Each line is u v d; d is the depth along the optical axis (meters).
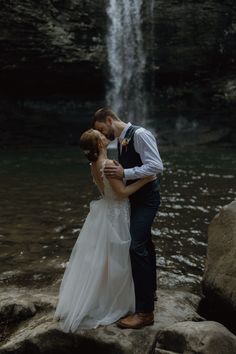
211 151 18.11
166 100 22.78
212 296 3.78
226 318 3.76
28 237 6.25
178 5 21.30
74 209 7.85
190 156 16.36
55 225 6.85
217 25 21.47
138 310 3.32
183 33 21.55
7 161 14.74
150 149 3.25
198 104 22.42
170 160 15.16
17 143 20.33
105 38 20.91
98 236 3.39
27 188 9.78
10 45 19.08
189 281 4.90
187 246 6.05
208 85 22.38
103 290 3.40
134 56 21.73
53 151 18.22
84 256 3.43
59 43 19.80
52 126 21.44
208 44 21.67
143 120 22.80
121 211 3.36
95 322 3.32
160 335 3.13
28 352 3.29
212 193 9.38
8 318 3.71
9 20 18.64
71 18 19.98
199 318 3.66
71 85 21.48
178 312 3.63
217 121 22.06
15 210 7.73
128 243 3.32
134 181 3.38
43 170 12.70
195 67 22.11
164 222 7.12
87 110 22.22
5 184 10.28
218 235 3.93
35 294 4.15
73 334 3.25
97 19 20.56
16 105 21.09
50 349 3.26
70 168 13.16
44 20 19.31
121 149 3.41
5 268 5.12
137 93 22.52
